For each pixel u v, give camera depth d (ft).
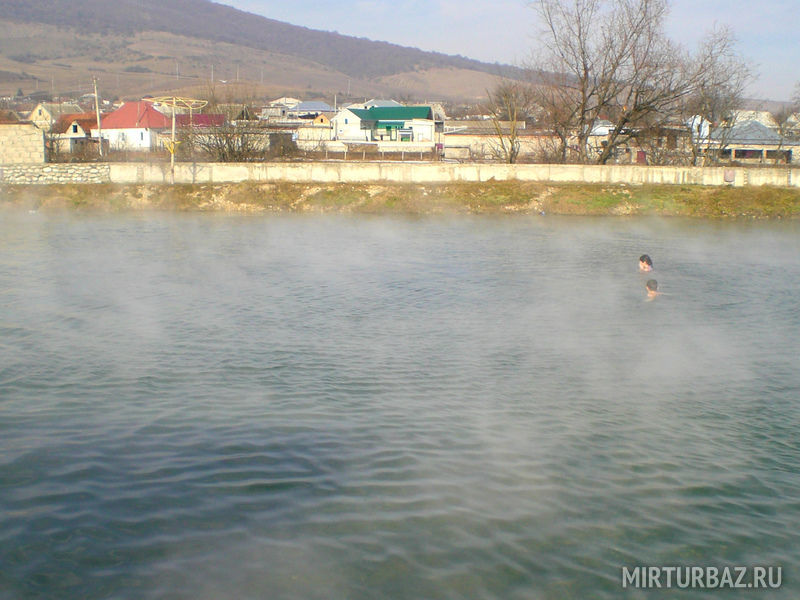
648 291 67.05
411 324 56.95
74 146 199.72
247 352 48.29
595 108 167.22
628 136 168.25
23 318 56.49
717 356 49.57
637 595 22.58
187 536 24.97
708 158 179.22
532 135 209.97
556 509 27.66
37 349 48.03
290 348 49.47
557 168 150.92
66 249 92.84
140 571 22.94
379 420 36.35
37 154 149.18
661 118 168.45
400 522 26.27
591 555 24.71
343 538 25.11
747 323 58.85
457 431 35.14
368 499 27.91
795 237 112.68
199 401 38.65
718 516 27.66
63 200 141.28
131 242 100.17
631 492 29.27
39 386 40.63
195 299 64.59
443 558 24.12
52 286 69.31
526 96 187.73
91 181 148.77
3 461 30.53
